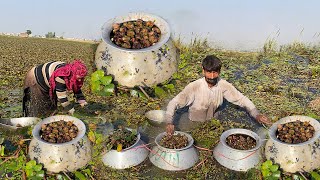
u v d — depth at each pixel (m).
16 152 2.67
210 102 2.93
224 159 2.60
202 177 2.54
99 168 2.60
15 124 2.97
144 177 2.54
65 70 2.79
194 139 2.88
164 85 3.69
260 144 2.59
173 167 2.57
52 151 2.50
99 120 3.10
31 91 3.00
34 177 2.45
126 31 3.74
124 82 3.58
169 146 2.64
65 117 2.75
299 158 2.48
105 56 3.63
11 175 2.53
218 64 2.72
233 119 3.20
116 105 3.41
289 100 3.59
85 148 2.59
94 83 3.55
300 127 2.63
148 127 3.04
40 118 3.01
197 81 2.86
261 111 3.38
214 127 3.01
